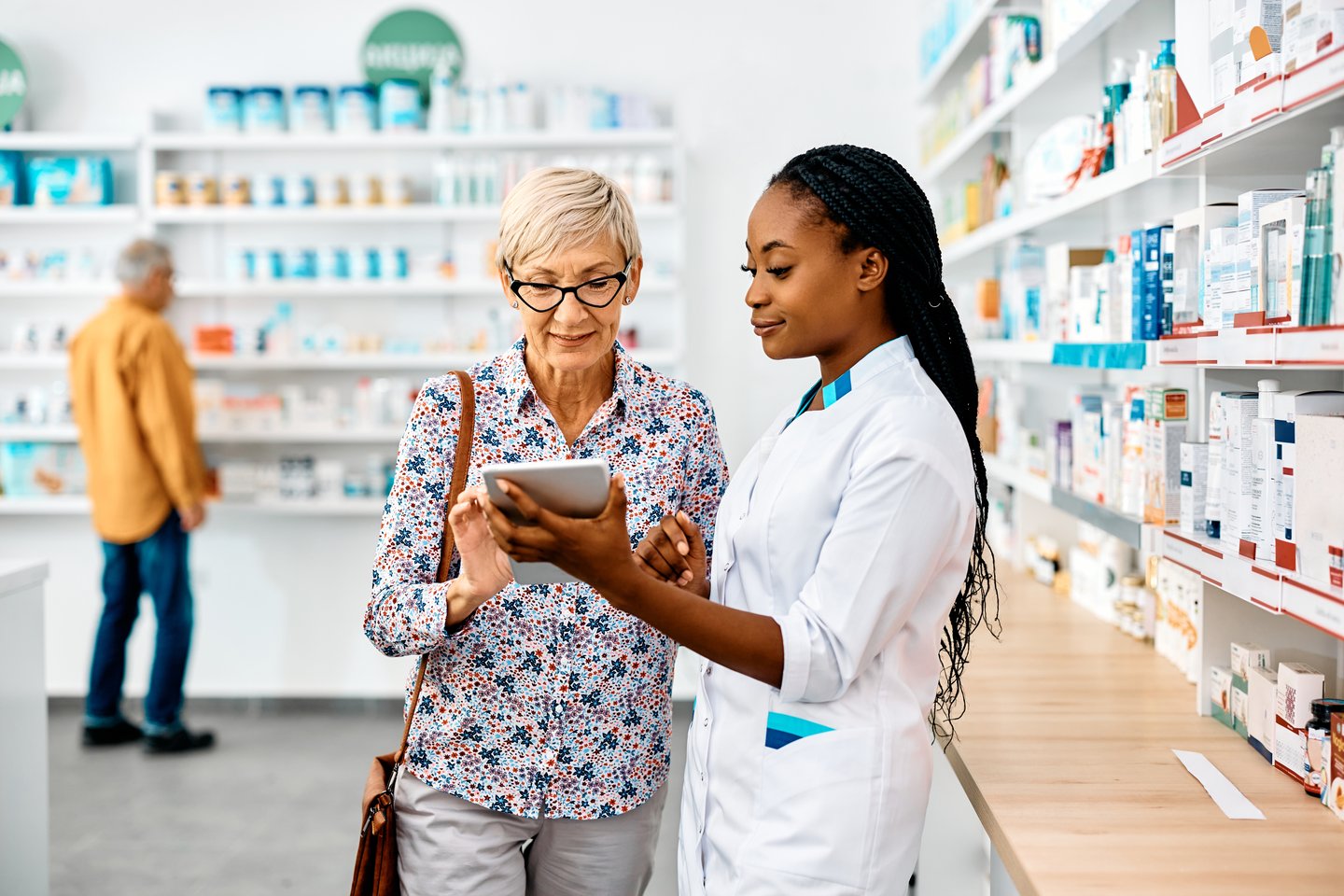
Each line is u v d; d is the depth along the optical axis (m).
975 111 3.53
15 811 2.55
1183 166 1.84
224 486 4.86
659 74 4.97
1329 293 1.39
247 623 5.14
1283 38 1.44
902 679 1.32
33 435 4.85
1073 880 1.31
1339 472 1.34
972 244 3.62
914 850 1.33
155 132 4.91
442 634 1.49
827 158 1.30
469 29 4.97
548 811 1.62
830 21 4.93
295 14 5.01
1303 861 1.36
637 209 4.74
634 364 1.68
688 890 1.43
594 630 1.61
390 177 4.80
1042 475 3.01
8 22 5.04
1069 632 2.59
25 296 5.11
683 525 1.47
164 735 4.44
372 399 4.85
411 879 1.64
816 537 1.30
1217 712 1.93
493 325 4.82
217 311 5.08
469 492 1.41
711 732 1.40
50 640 5.12
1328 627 1.35
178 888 3.26
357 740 4.65
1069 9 2.56
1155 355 1.98
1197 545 1.79
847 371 1.34
